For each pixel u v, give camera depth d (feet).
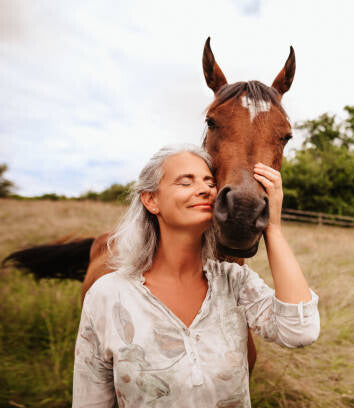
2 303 10.23
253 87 4.85
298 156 42.57
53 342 8.61
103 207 24.27
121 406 2.83
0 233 16.40
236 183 3.79
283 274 2.93
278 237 3.19
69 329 8.96
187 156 3.17
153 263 3.33
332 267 11.45
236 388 2.83
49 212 22.75
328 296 9.28
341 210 39.88
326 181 39.58
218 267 3.34
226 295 3.16
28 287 11.21
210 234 3.62
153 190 3.20
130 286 3.03
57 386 7.32
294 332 2.82
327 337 7.58
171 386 2.68
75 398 3.17
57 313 9.56
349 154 42.73
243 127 4.50
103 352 2.98
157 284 3.17
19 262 9.88
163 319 2.83
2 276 11.83
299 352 7.32
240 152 4.36
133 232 3.38
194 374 2.68
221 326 2.95
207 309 2.97
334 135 45.42
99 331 3.00
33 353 8.51
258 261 10.50
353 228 28.99
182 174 3.02
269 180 3.45
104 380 3.13
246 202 3.41
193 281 3.26
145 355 2.73
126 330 2.82
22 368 7.84
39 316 9.62
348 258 13.48
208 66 6.24
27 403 6.94
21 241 15.58
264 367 7.03
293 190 39.29
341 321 7.93
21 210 23.15
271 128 4.54
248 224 3.30
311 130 45.93
